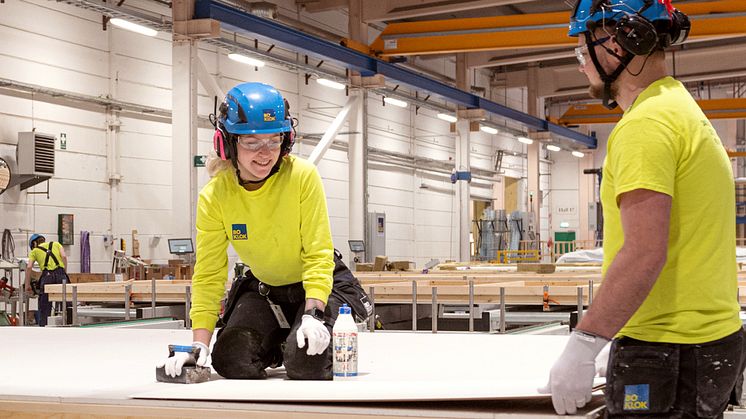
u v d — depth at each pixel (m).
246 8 18.22
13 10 13.72
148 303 9.67
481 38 18.23
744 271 10.47
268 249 3.27
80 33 14.91
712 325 2.06
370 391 2.44
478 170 28.23
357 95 18.73
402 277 9.41
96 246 15.29
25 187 13.98
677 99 2.09
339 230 21.44
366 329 6.27
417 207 25.42
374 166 23.16
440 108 24.47
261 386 2.72
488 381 2.75
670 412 2.07
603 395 2.40
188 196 13.45
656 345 2.07
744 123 30.30
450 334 4.86
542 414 2.12
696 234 2.07
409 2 18.44
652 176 1.99
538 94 27.53
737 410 4.78
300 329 3.05
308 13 20.64
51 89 14.34
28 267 12.62
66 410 2.57
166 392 2.58
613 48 2.20
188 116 13.54
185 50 13.65
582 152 32.22
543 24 17.80
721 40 25.53
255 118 3.01
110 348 4.25
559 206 33.53
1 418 2.64
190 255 13.27
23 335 4.95
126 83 15.81
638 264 1.97
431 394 2.28
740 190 30.06
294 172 3.21
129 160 15.91
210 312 3.31
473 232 29.42
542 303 7.14
